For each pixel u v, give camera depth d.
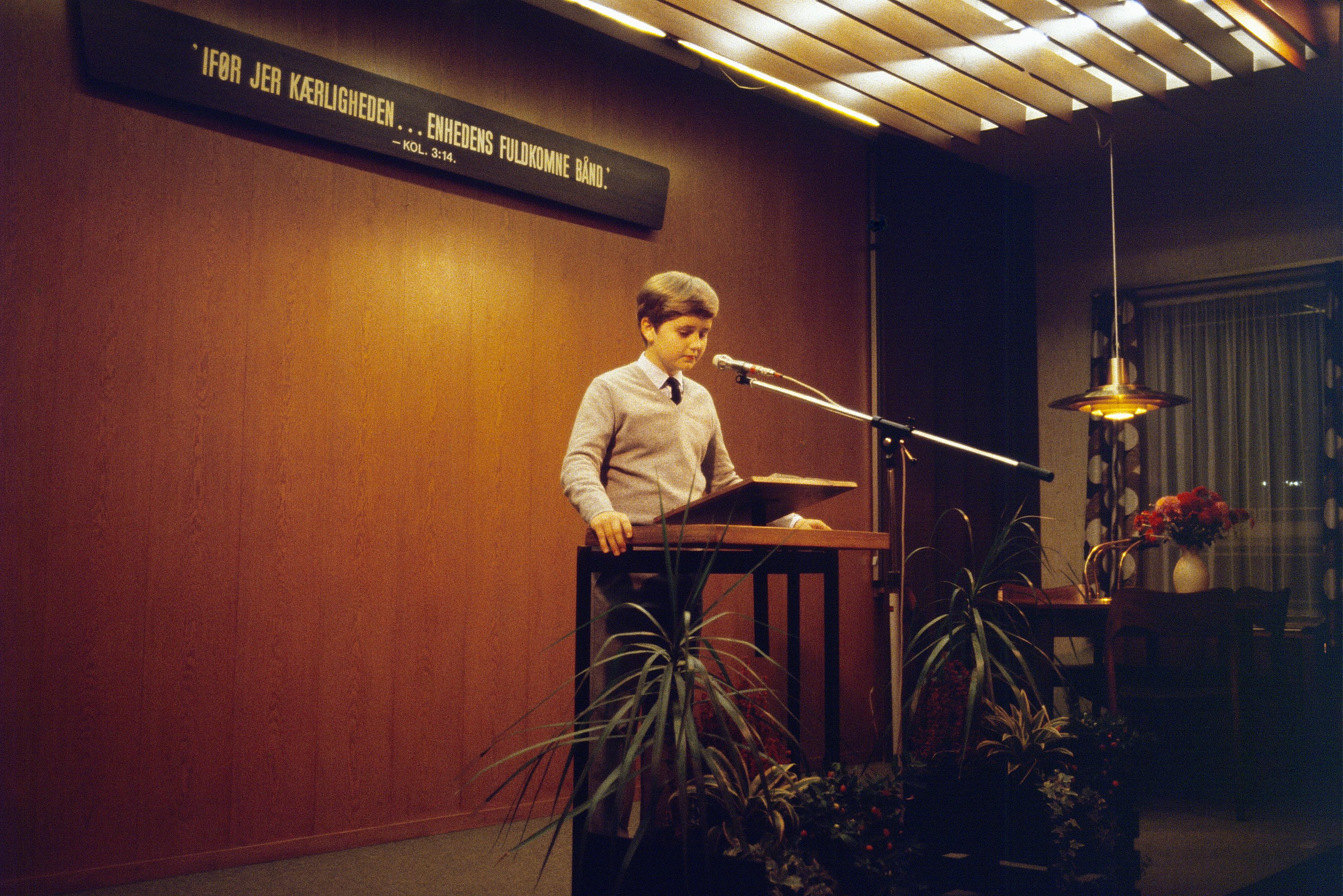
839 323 5.26
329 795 3.31
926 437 2.86
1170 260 5.85
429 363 3.68
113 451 2.97
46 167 2.89
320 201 3.44
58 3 2.93
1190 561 4.40
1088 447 5.98
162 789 2.99
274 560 3.26
